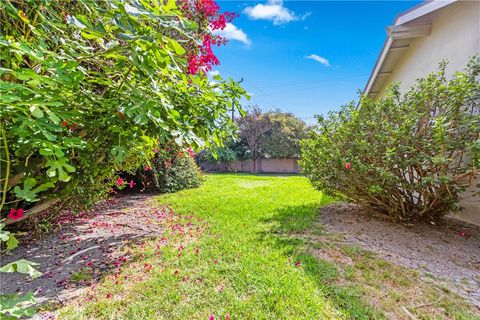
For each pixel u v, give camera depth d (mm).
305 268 2719
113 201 6941
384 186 3938
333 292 2301
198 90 2648
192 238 3793
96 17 1873
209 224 4449
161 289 2400
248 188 9164
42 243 3742
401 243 3525
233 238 3668
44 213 3988
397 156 3672
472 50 4082
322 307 2098
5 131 1566
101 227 4539
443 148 3332
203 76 2660
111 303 2223
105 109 2230
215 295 2281
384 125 3895
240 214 5062
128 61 1846
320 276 2561
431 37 5105
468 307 2154
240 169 22516
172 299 2246
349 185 4453
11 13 1756
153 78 2111
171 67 2004
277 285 2387
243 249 3238
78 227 4543
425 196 3855
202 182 10555
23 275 2793
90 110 2217
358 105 5258
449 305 2170
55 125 1535
